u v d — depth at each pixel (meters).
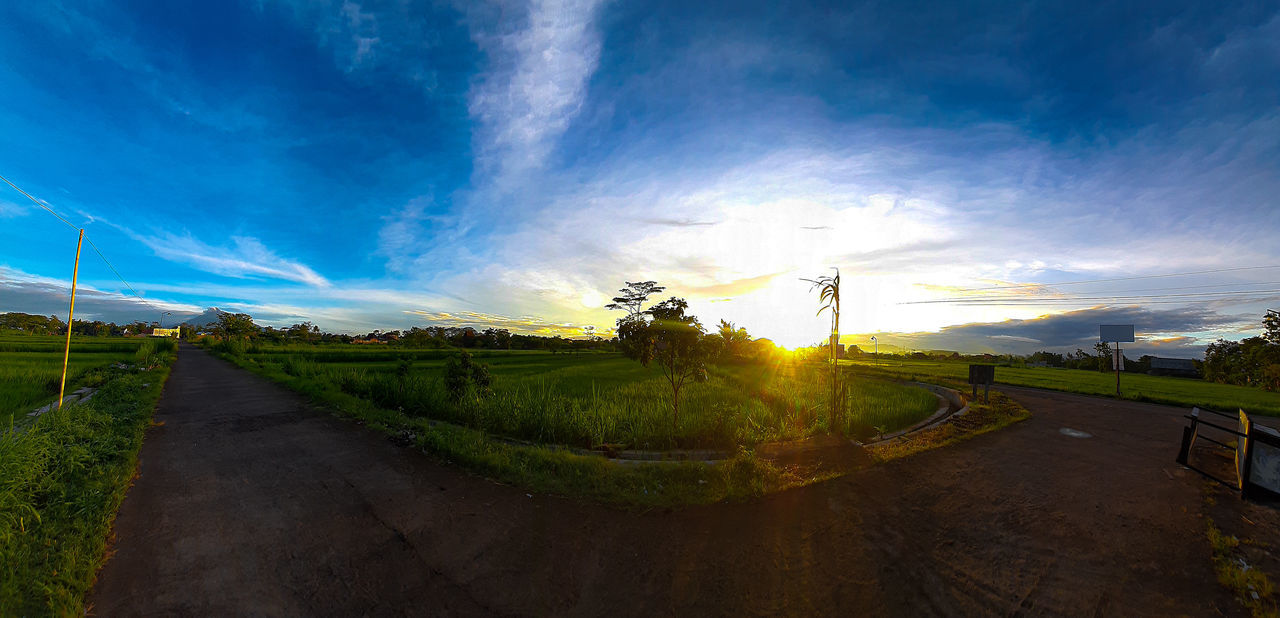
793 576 3.75
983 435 9.39
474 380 11.88
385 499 5.39
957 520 4.96
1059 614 3.30
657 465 6.38
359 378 16.19
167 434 8.79
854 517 4.98
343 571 3.78
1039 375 35.06
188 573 3.69
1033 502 5.54
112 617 3.09
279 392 15.29
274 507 5.14
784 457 7.17
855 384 19.81
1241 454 6.36
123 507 5.05
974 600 3.46
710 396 13.81
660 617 3.20
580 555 4.07
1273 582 3.72
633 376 21.42
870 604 3.38
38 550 3.76
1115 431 10.20
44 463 5.24
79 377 18.33
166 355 35.69
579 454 7.21
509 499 5.38
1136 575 3.86
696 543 4.32
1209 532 4.69
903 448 7.88
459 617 3.17
